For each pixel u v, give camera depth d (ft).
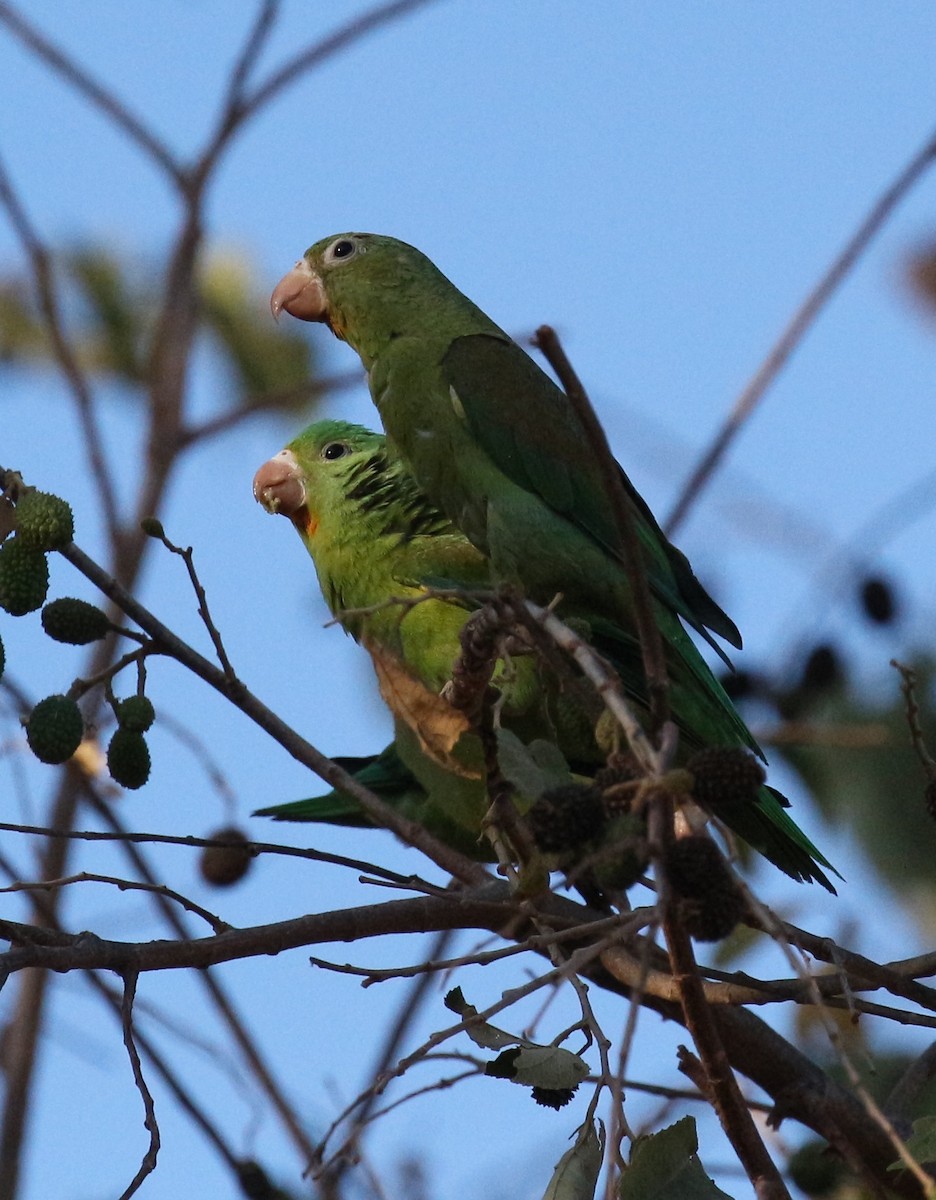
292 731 26.18
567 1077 19.03
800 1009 28.55
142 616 22.63
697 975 17.83
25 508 21.76
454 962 18.85
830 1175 25.09
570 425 34.76
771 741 29.50
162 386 37.52
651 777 15.16
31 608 21.88
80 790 33.09
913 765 29.07
